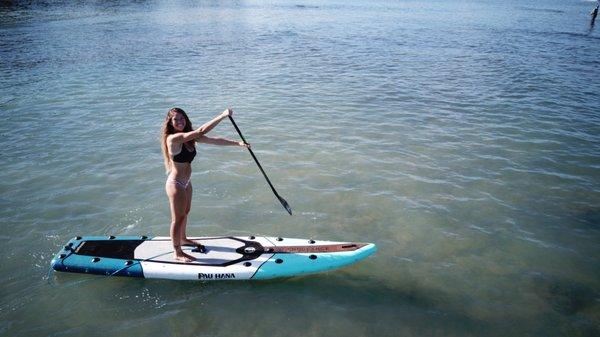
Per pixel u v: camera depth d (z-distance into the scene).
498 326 5.15
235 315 5.25
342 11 46.16
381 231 7.07
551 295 5.69
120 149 10.05
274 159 9.66
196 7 46.12
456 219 7.42
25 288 5.64
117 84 15.75
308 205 7.79
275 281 5.86
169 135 5.21
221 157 9.75
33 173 8.76
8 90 14.65
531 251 6.60
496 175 9.05
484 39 27.67
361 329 5.06
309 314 5.29
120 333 4.96
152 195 8.02
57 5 40.84
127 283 5.77
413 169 9.27
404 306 5.44
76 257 5.97
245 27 32.03
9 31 26.23
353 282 5.87
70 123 11.67
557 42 26.61
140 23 32.25
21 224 7.01
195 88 15.46
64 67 18.14
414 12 46.66
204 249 6.20
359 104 13.84
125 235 6.80
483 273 6.10
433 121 12.30
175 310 5.33
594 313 5.38
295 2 57.91
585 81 16.97
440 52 23.08
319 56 21.80
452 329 5.09
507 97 14.72
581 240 6.89
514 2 67.31
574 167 9.46
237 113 12.79
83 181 8.48
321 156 9.85
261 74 17.81
